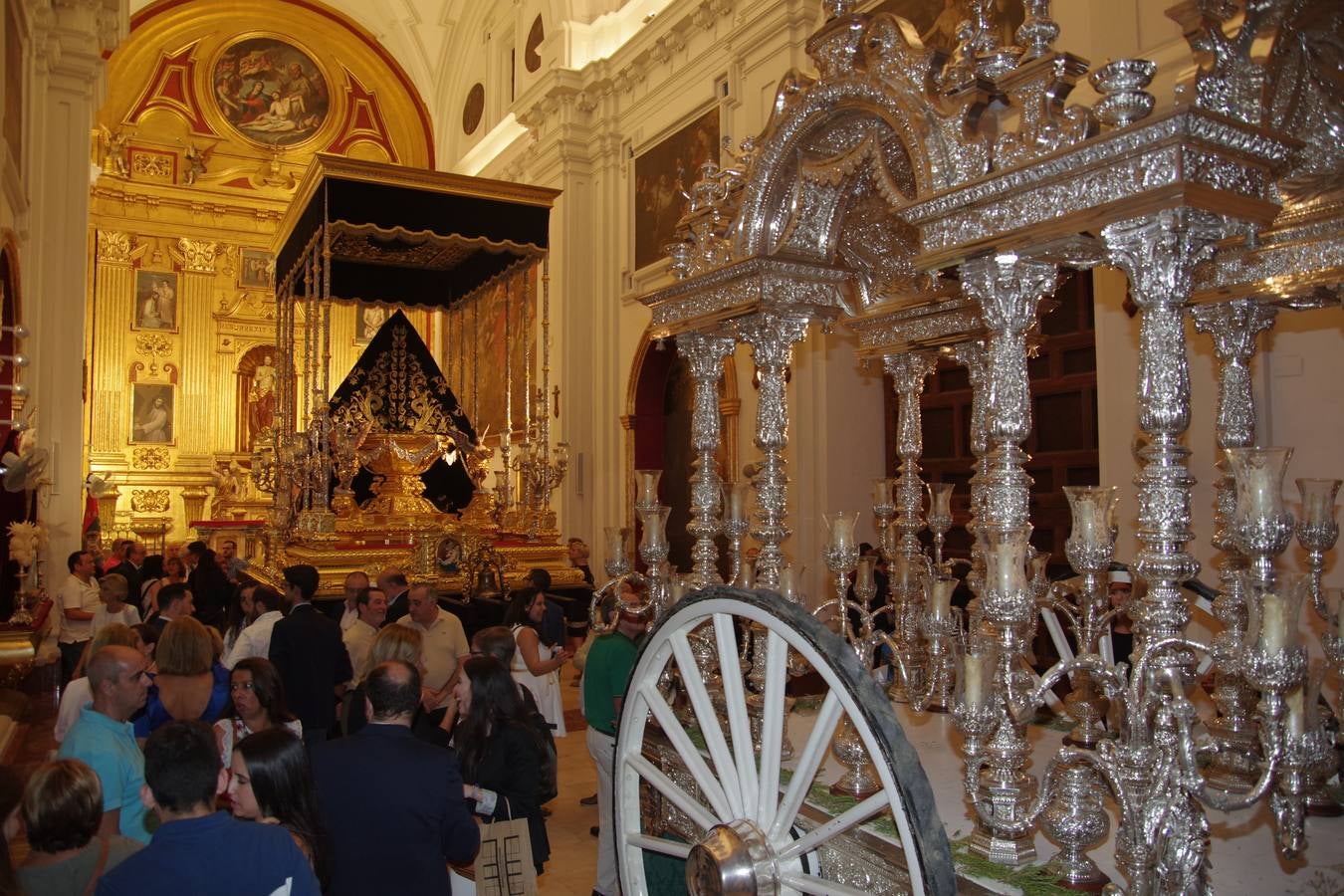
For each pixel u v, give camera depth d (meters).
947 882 1.98
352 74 24.22
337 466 12.47
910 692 4.29
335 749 3.20
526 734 4.04
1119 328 7.14
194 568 12.77
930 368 5.12
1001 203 2.82
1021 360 2.88
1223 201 2.48
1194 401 6.42
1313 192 3.36
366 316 24.05
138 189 22.20
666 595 4.48
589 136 16.48
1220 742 3.36
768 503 4.16
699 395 4.58
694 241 4.52
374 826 3.03
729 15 13.12
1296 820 2.36
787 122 3.87
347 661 6.08
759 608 2.44
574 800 6.91
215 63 23.08
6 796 2.70
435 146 23.81
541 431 13.20
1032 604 2.58
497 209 12.23
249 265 23.36
